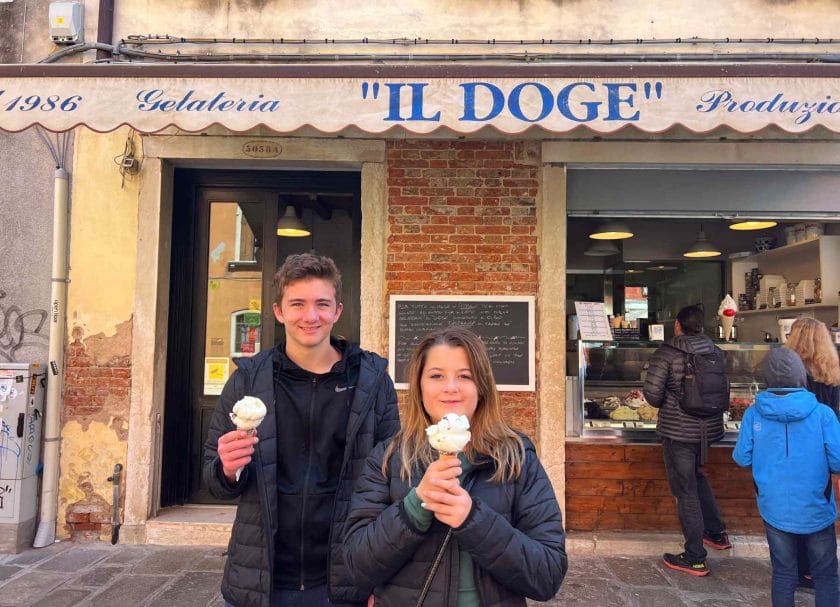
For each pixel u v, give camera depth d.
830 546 3.12
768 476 3.19
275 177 5.47
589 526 4.89
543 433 4.87
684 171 5.15
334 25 5.14
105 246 5.00
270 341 5.49
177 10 5.14
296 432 2.19
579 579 4.25
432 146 5.07
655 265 5.85
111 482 4.88
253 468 2.12
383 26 5.12
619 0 5.07
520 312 4.96
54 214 4.97
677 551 4.67
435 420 1.74
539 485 1.71
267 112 3.79
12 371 4.64
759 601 3.92
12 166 5.07
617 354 5.17
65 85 3.91
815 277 5.54
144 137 5.03
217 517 5.00
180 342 5.36
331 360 2.30
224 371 5.50
